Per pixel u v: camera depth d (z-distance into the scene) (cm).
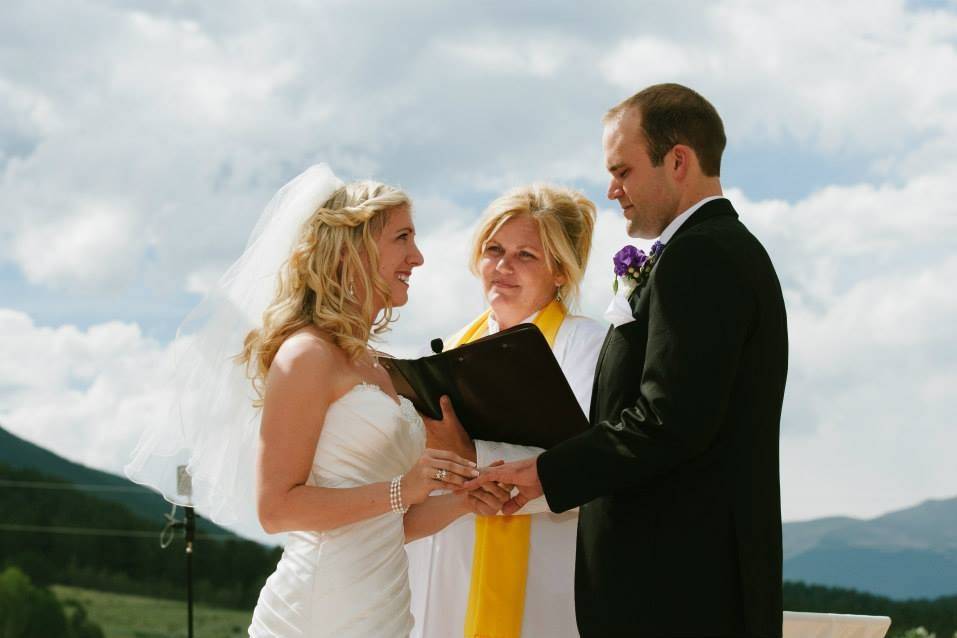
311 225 290
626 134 270
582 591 260
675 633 244
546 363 274
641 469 243
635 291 277
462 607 346
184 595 1683
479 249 371
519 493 287
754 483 247
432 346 309
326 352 275
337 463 275
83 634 1659
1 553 1769
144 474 309
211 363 305
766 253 261
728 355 241
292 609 273
